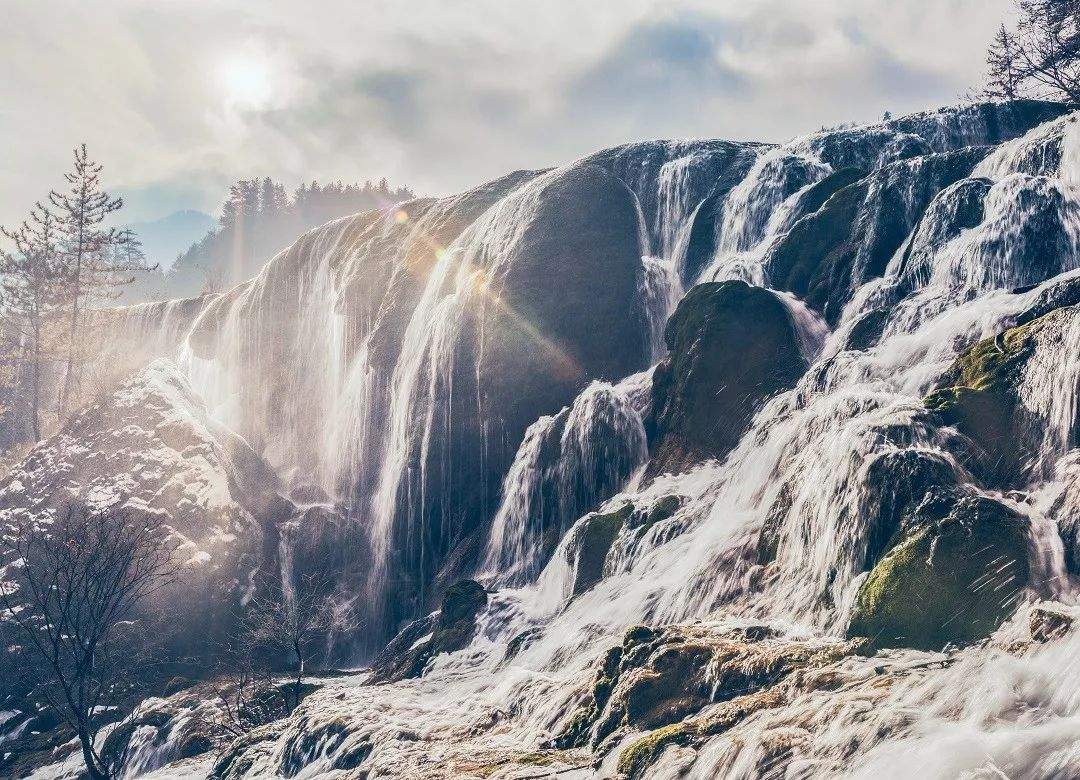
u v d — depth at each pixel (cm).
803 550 1385
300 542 3309
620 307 3023
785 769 814
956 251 2061
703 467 2150
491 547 2792
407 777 1151
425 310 3462
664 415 2384
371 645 3084
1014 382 1414
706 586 1508
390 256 3981
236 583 3022
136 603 2794
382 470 3475
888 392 1669
